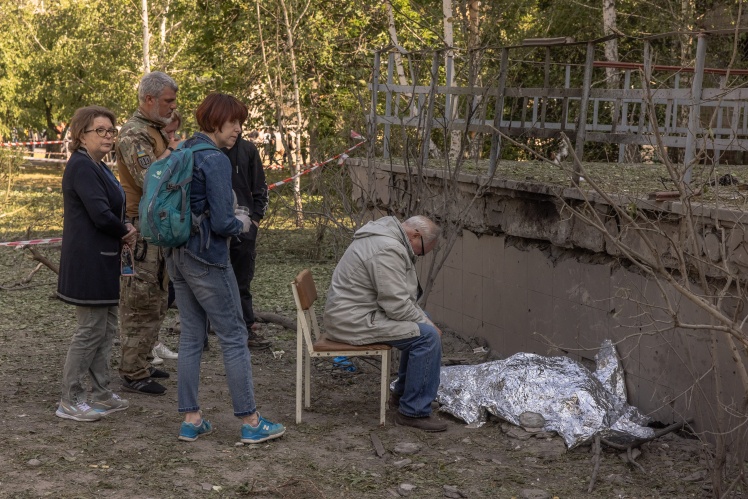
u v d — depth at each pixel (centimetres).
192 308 461
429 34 1578
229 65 1794
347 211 730
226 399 554
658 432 484
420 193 637
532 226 613
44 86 3178
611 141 556
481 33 1239
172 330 743
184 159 429
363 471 437
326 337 516
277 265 1143
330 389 589
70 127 475
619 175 681
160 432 480
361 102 741
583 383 505
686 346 458
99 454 442
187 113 1983
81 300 476
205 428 475
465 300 718
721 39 1184
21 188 2416
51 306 864
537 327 624
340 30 1681
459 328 731
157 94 525
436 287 767
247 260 680
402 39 1609
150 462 434
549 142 1031
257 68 1658
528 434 489
